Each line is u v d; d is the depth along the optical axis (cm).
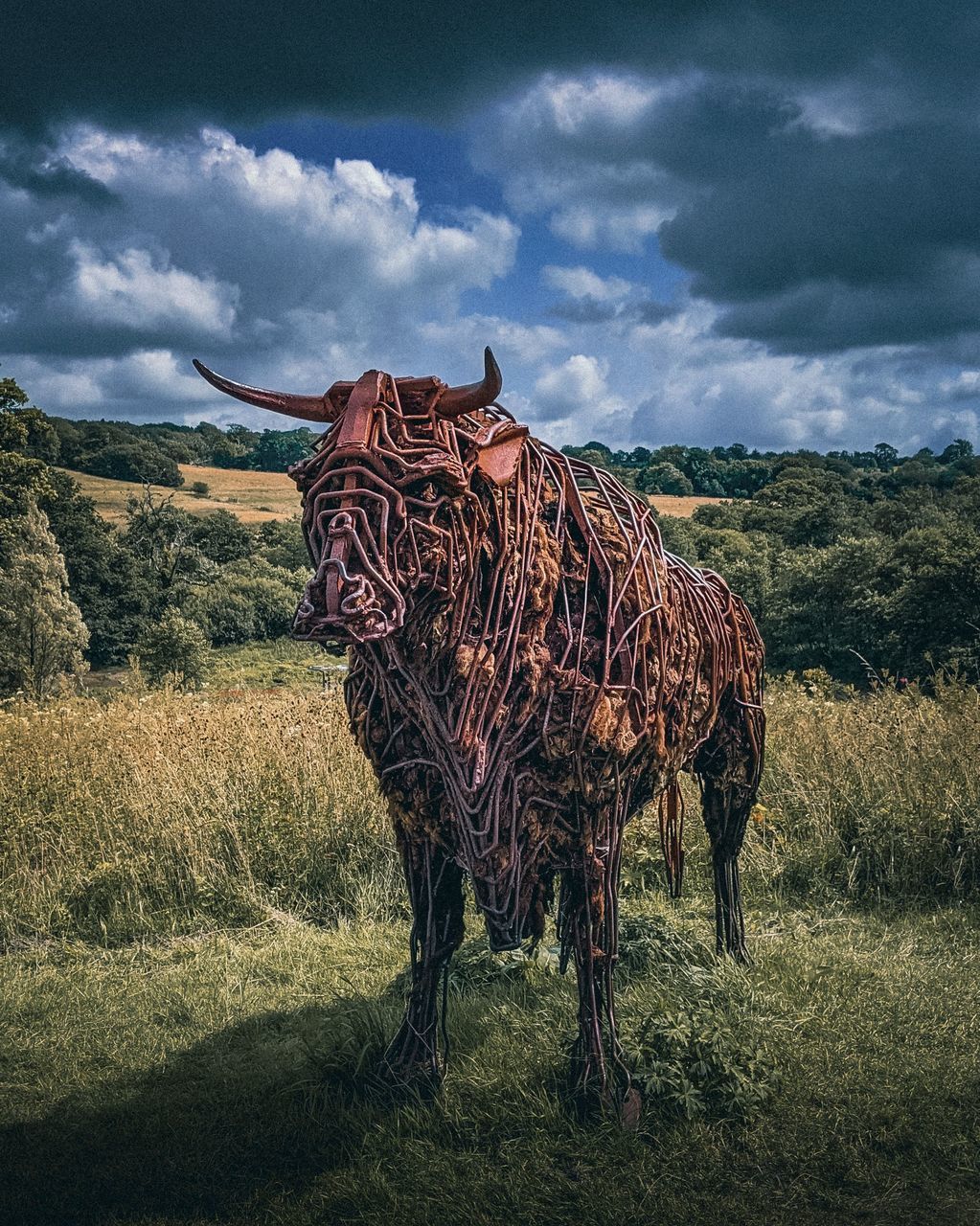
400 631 265
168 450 12525
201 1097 352
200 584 4825
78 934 523
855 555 3575
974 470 9594
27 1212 287
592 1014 325
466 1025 390
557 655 295
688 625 359
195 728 719
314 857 584
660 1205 286
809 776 660
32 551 3027
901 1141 314
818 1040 378
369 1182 297
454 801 295
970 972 444
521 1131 319
